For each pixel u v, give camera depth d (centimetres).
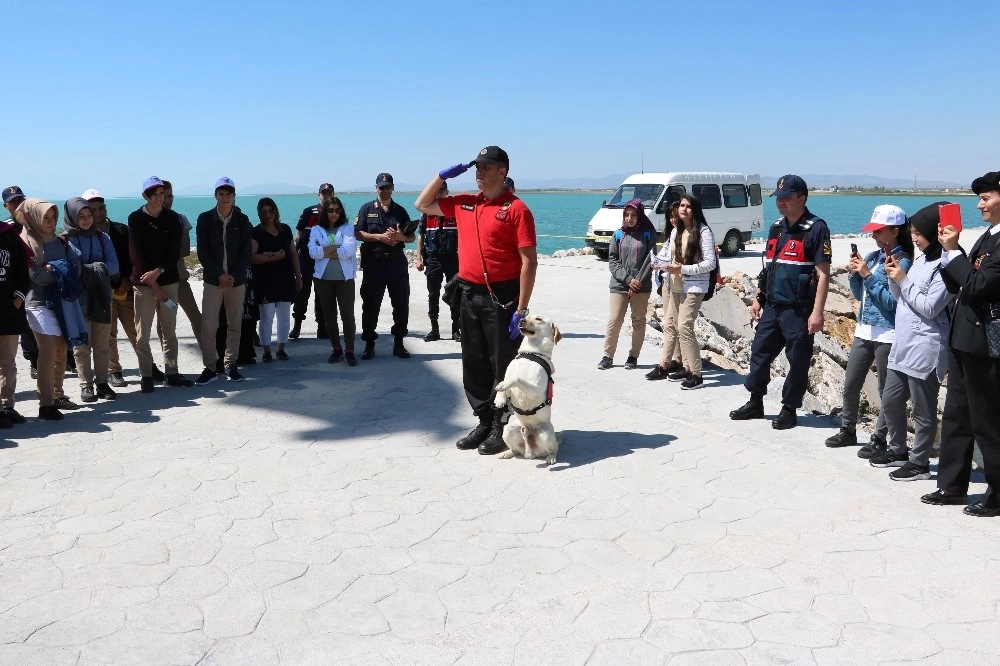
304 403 709
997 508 447
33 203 638
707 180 2306
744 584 371
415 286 1606
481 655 316
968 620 337
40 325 627
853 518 448
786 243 612
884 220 508
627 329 1104
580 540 424
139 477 517
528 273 538
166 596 363
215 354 802
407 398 729
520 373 523
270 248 871
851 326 1189
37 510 461
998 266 404
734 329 1042
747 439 601
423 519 451
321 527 439
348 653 318
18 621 341
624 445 587
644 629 332
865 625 333
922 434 503
